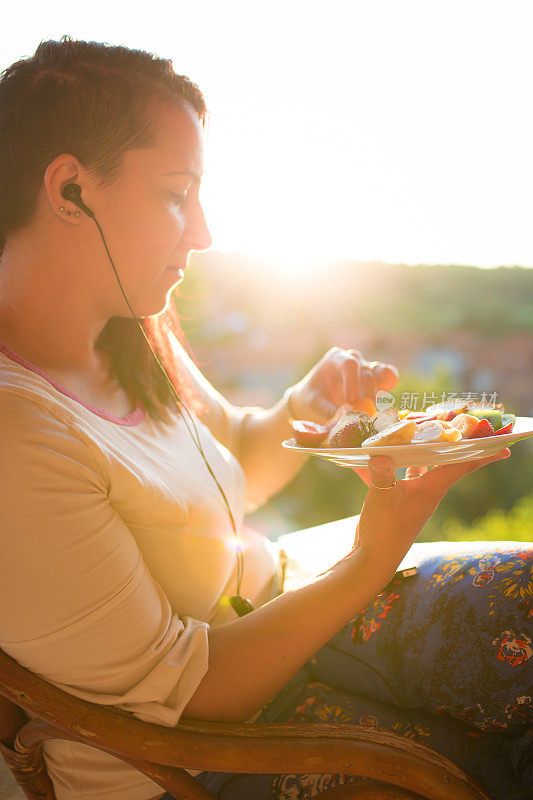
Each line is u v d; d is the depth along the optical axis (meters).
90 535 0.96
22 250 1.10
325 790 1.06
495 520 3.43
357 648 1.28
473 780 1.00
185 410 1.44
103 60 1.08
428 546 1.38
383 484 1.03
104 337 1.28
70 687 0.98
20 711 1.12
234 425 1.75
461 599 1.20
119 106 1.04
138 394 1.29
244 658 1.02
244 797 1.12
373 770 0.96
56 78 1.05
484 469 4.17
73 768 1.13
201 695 1.01
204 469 1.32
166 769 0.98
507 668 1.10
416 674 1.18
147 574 1.05
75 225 1.08
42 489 0.93
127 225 1.08
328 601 1.05
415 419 1.26
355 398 1.58
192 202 1.16
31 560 0.92
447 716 1.17
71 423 1.01
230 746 0.95
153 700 0.98
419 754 0.98
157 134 1.07
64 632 0.94
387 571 1.07
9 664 0.95
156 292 1.15
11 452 0.93
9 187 1.07
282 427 1.72
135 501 1.07
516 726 1.09
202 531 1.18
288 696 1.29
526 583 1.16
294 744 0.96
